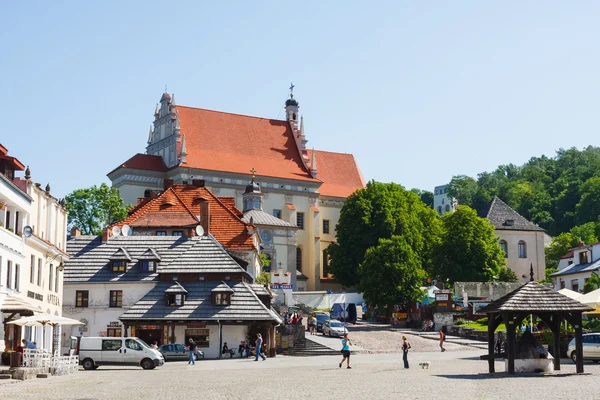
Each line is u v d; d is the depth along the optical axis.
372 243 139.75
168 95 154.50
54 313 69.12
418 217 147.75
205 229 95.88
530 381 38.81
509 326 43.88
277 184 154.38
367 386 37.97
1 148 58.38
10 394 34.75
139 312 73.06
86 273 78.69
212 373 51.19
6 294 53.12
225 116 160.88
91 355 59.88
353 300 129.88
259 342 68.06
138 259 78.56
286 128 168.00
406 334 92.44
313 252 155.50
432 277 128.50
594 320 78.81
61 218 72.19
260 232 138.12
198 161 147.88
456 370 49.59
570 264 119.44
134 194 145.25
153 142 156.12
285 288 114.88
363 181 173.75
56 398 32.69
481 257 126.44
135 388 38.16
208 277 75.50
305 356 74.44
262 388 37.56
